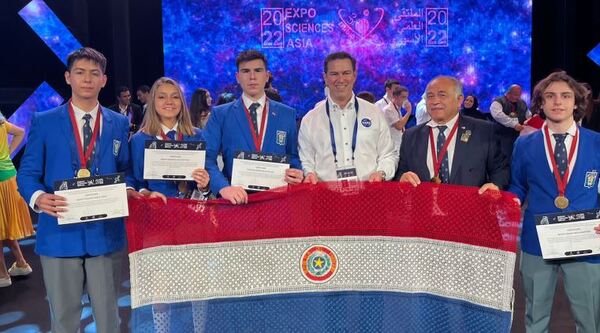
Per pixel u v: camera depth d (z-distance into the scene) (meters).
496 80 10.64
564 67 11.30
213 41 10.08
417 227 2.74
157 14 10.69
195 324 2.74
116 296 2.94
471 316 2.68
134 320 2.66
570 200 2.79
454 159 2.96
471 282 2.67
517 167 2.96
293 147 3.30
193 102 5.39
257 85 3.18
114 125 2.88
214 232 2.73
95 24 10.34
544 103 2.82
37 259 5.80
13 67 10.14
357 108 3.33
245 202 2.71
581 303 2.85
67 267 2.79
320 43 10.20
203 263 2.73
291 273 2.77
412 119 8.61
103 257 2.83
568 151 2.81
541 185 2.84
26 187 2.66
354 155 3.27
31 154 2.74
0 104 9.96
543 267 2.88
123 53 10.21
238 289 2.75
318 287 2.78
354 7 10.20
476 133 2.97
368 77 10.33
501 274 2.61
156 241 2.69
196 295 2.73
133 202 2.65
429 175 2.98
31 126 2.78
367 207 2.76
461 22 10.46
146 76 10.81
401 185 2.73
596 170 2.78
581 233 2.61
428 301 2.75
